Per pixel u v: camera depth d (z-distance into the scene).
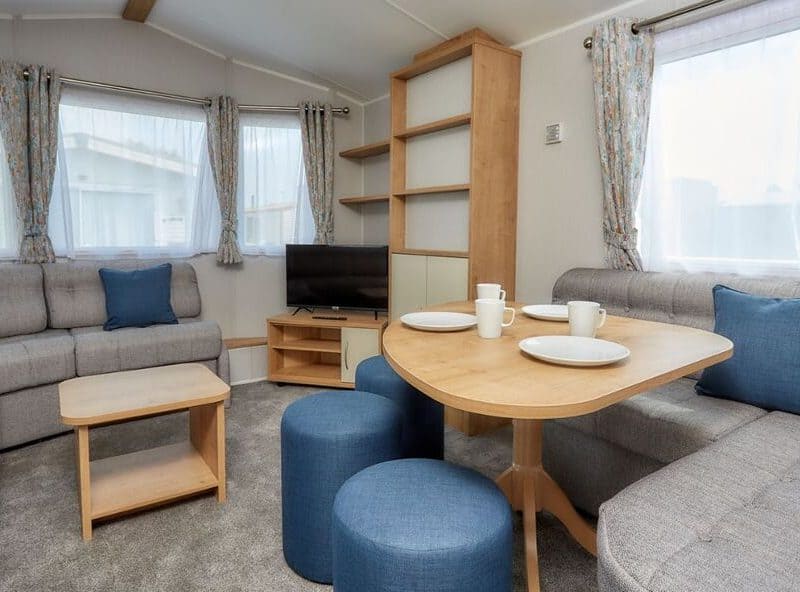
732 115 2.23
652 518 1.03
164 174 3.76
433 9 2.93
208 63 3.88
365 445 1.58
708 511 1.05
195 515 2.02
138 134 3.65
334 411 1.71
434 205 3.52
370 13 3.09
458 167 3.31
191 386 2.19
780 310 1.73
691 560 0.90
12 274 3.10
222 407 2.10
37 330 3.15
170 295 3.57
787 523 1.01
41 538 1.86
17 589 1.59
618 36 2.47
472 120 2.95
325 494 1.58
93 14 3.41
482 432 2.93
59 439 2.77
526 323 1.74
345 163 4.48
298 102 4.23
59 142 3.36
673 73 2.41
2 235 3.22
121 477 2.15
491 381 1.08
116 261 3.54
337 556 1.18
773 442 1.41
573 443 2.03
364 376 2.20
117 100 3.55
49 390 2.74
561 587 1.61
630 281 2.42
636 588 0.87
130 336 3.04
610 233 2.63
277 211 4.16
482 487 1.25
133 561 1.74
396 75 3.58
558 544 1.83
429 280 3.37
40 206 3.25
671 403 1.79
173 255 3.84
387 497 1.21
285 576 1.67
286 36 3.54
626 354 1.20
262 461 2.50
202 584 1.62
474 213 3.00
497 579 1.12
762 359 1.72
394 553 1.06
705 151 2.32
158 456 2.36
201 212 3.91
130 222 3.67
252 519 2.00
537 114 3.05
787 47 2.06
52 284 3.25
